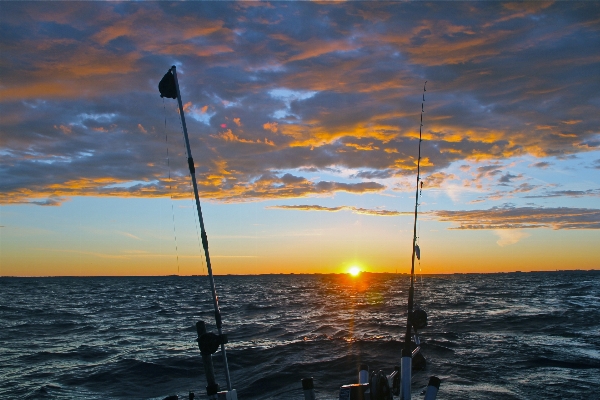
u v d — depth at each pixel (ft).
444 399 28.91
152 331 70.38
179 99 14.08
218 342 12.87
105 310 118.83
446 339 52.44
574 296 151.23
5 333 70.64
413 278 14.89
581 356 41.83
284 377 37.01
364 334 58.70
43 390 35.88
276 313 99.45
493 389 31.14
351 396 12.94
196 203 13.82
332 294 199.52
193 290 284.82
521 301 126.00
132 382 38.22
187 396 33.83
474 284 313.32
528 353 43.34
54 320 91.09
